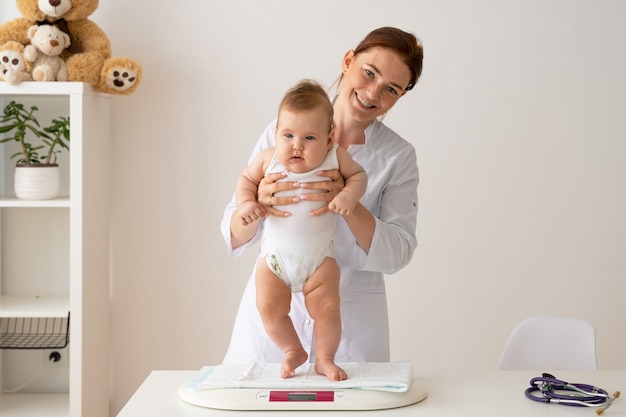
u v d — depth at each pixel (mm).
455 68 2947
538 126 2973
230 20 2914
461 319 3020
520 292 3021
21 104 2910
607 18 2947
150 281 2977
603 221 3008
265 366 1734
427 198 2986
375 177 2000
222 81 2930
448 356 3025
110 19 2898
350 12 2918
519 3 2936
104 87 2678
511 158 2982
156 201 2957
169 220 2963
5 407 2834
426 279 3008
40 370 3002
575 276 3021
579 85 2965
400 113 2963
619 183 3000
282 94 2936
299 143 1601
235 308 2992
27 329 2990
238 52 2924
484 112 2965
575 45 2953
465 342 3025
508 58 2947
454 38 2938
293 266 1630
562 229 3008
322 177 1646
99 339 2822
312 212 1622
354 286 2010
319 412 1554
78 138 2578
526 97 2963
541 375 1821
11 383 3006
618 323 3033
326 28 2920
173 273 2977
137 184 2949
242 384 1602
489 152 2979
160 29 2910
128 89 2703
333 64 2926
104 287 2865
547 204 2998
